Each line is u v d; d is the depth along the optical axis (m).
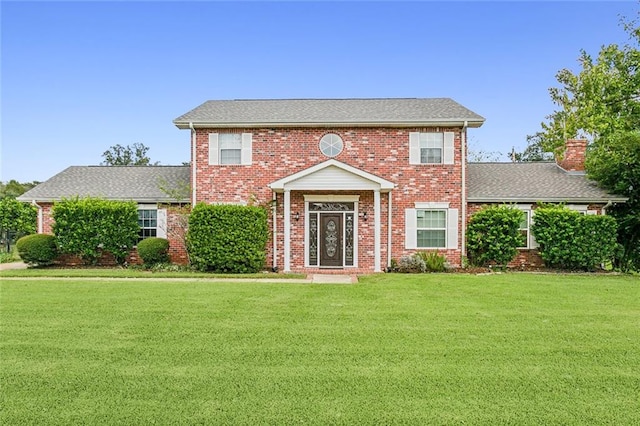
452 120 17.16
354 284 13.18
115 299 10.55
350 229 17.81
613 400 4.87
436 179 17.52
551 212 16.73
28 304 9.91
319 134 17.72
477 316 8.89
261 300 10.53
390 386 5.22
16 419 4.34
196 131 18.00
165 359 6.17
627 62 23.11
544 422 4.33
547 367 5.91
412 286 12.75
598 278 14.70
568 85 34.44
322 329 7.84
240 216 16.34
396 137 17.58
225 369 5.78
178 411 4.52
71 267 17.84
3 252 25.73
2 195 39.00
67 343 6.92
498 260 16.84
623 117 22.95
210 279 14.33
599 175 18.28
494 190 18.39
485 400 4.84
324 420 4.34
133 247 18.33
